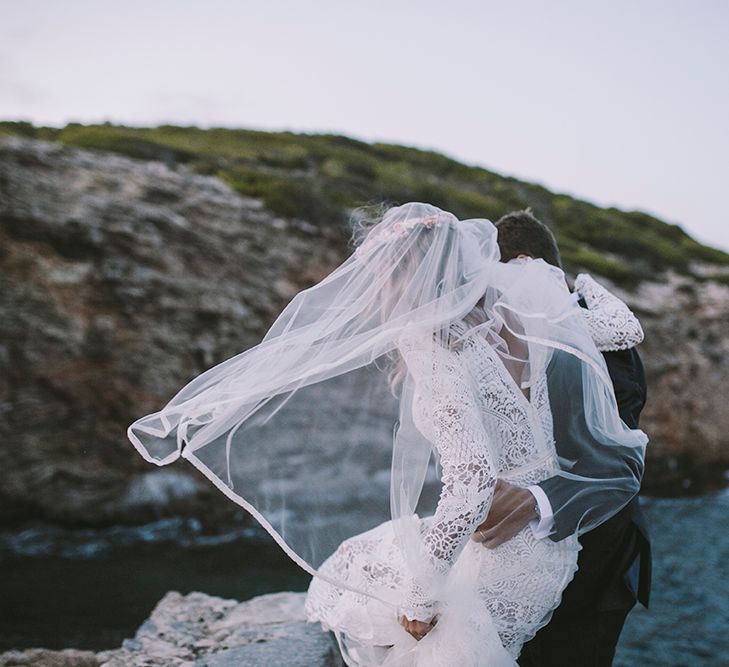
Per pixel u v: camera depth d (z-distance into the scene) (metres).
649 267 16.34
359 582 2.27
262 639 3.29
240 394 2.23
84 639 5.00
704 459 11.99
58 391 8.45
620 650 5.26
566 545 2.19
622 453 2.26
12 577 6.33
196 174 12.21
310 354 2.22
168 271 9.71
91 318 8.91
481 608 2.12
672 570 7.10
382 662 2.29
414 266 2.18
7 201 9.14
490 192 19.23
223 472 2.31
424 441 2.17
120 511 7.98
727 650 5.28
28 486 7.89
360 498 2.40
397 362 2.46
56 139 14.48
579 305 2.63
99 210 9.70
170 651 3.21
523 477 2.19
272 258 10.70
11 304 8.56
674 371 12.62
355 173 16.42
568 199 21.16
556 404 2.25
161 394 8.93
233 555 7.18
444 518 2.00
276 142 18.41
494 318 2.22
